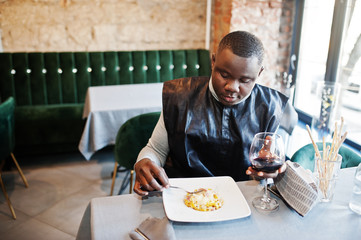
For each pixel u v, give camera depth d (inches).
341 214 35.3
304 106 117.8
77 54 121.6
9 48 123.2
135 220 33.9
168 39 136.1
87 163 110.0
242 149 45.0
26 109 111.0
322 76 107.8
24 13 120.9
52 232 74.6
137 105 90.6
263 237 31.5
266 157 35.8
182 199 36.9
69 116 110.3
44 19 123.0
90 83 123.9
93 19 127.1
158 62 128.8
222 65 37.0
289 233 32.1
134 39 133.0
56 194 90.6
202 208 34.8
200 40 139.1
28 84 118.2
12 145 83.1
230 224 33.4
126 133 69.6
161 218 34.0
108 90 102.2
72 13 124.6
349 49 94.0
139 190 36.9
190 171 46.3
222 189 38.9
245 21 113.0
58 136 110.3
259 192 39.5
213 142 45.1
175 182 39.8
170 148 46.9
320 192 37.6
